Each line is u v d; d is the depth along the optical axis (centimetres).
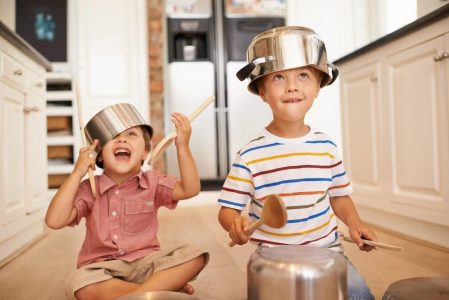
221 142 313
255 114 316
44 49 303
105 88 300
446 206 143
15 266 140
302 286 58
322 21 321
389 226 183
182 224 213
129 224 102
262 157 90
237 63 316
